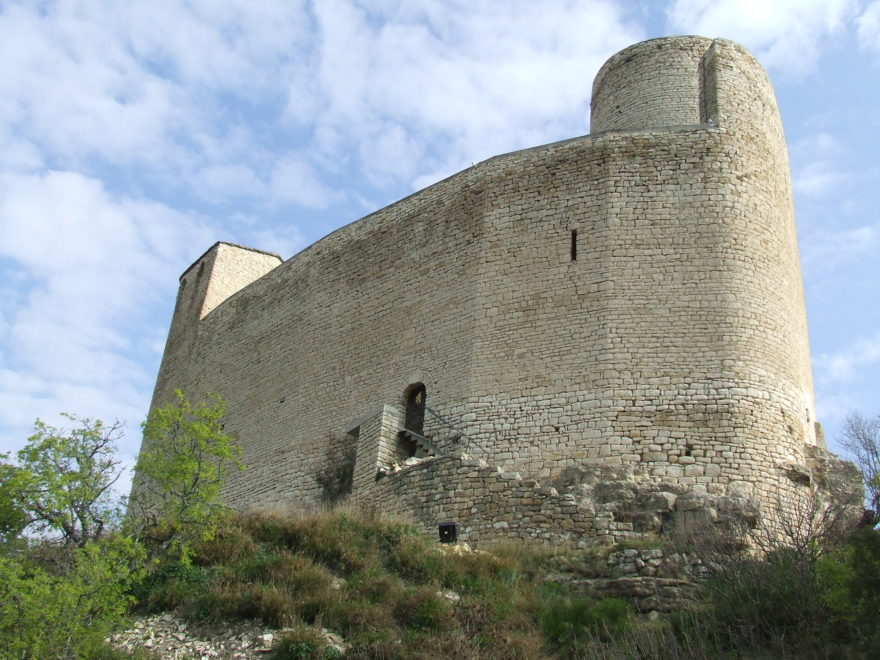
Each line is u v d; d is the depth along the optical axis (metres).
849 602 14.39
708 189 24.36
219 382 36.62
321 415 29.39
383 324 28.75
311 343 31.48
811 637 14.38
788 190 26.58
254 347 35.00
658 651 14.59
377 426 24.70
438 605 16.06
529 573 18.42
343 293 31.12
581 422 22.39
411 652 14.70
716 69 26.20
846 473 21.75
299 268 34.19
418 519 21.41
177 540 17.72
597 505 19.94
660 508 19.92
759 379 22.17
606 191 24.94
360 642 14.86
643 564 17.95
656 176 24.78
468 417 24.05
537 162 26.59
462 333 25.66
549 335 23.94
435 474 21.75
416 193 30.12
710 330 22.69
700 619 15.60
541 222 25.66
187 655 14.47
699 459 21.20
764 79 27.05
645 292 23.44
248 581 16.64
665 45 29.27
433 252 28.20
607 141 25.61
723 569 17.03
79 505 17.00
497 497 20.53
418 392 26.66
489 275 25.84
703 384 22.09
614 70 30.05
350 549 18.12
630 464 21.39
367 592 16.48
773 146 26.02
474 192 27.72
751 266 23.53
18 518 16.58
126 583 15.84
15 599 14.02
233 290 43.34
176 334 43.62
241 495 31.16
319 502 27.27
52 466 17.09
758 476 20.97
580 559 18.50
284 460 29.92
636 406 22.12
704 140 24.94
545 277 24.78
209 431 19.73
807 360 24.95
